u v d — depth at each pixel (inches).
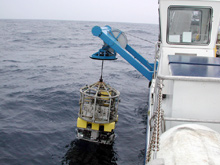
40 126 348.8
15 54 1152.2
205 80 113.5
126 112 414.3
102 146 295.0
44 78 661.9
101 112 277.7
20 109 412.5
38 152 281.1
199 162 79.7
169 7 223.0
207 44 227.6
